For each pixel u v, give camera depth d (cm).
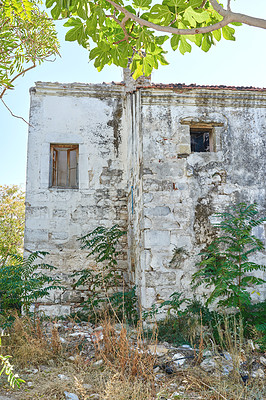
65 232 859
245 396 380
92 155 902
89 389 402
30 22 400
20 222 1376
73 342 550
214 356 475
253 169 743
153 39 397
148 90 730
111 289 846
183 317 623
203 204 712
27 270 660
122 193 896
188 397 387
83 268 849
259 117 765
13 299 660
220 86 798
